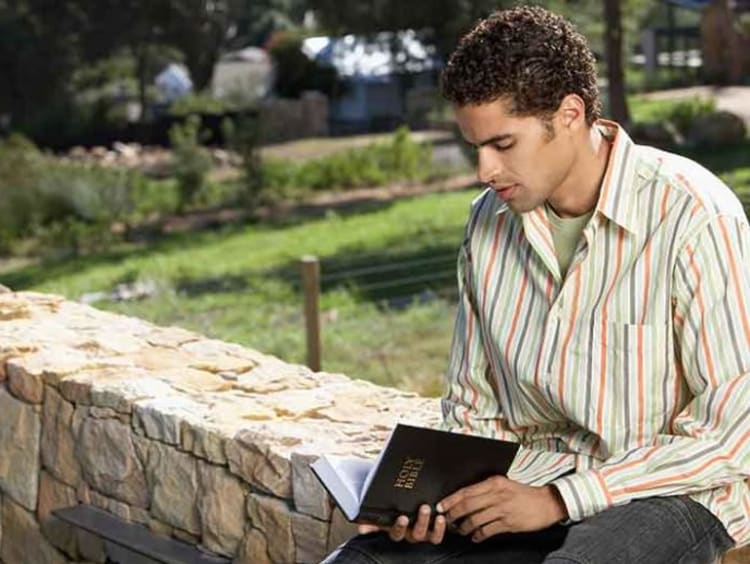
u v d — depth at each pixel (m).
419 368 9.77
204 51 36.16
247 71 46.94
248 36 41.34
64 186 23.92
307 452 3.36
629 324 2.47
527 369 2.58
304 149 33.38
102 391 4.00
